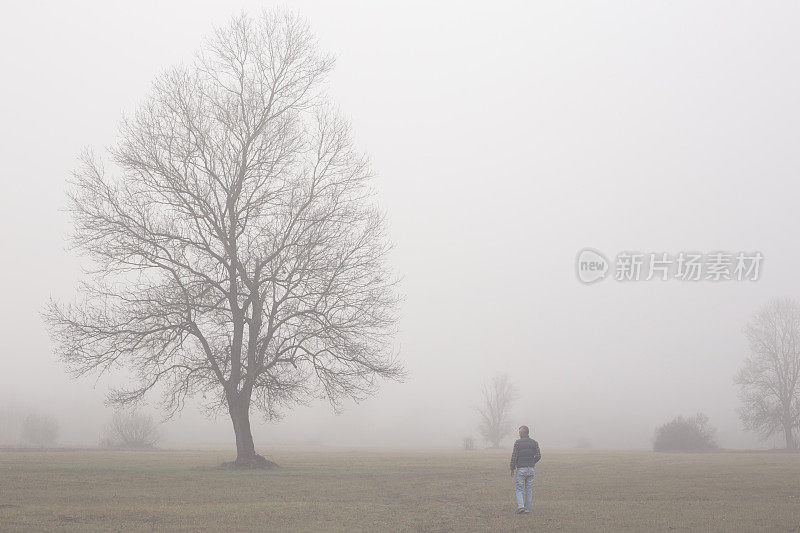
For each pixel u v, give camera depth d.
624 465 41.75
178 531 15.74
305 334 33.03
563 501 22.69
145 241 31.95
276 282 33.03
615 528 16.69
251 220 34.03
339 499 22.92
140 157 33.06
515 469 19.77
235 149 34.44
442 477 31.78
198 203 33.19
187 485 25.45
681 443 77.19
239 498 22.48
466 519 18.47
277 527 16.66
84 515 17.72
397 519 18.48
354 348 33.53
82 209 32.31
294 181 34.97
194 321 32.59
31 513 17.75
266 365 33.28
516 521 18.05
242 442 33.19
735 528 16.47
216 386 34.31
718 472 34.44
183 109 34.25
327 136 36.56
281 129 35.03
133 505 20.06
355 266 34.34
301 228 33.88
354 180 35.91
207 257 33.53
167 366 32.62
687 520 17.97
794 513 19.05
